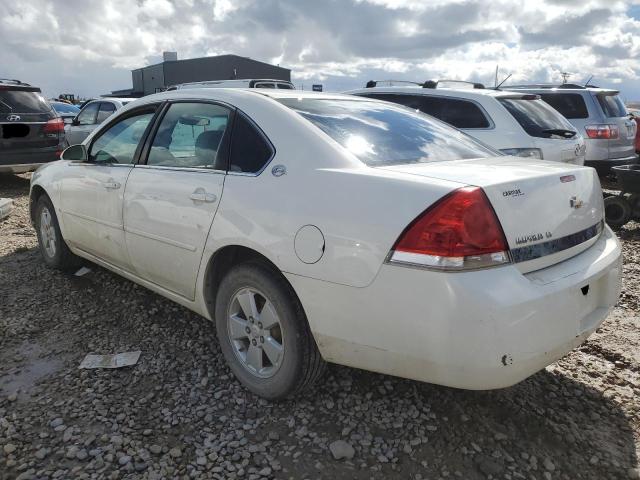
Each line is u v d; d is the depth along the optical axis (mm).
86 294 4270
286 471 2393
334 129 2896
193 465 2416
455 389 3006
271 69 36750
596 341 3672
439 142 3227
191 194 3090
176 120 3500
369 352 2422
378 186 2408
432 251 2189
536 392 3029
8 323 3732
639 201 6730
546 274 2404
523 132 6277
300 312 2652
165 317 3877
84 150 4098
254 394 2926
